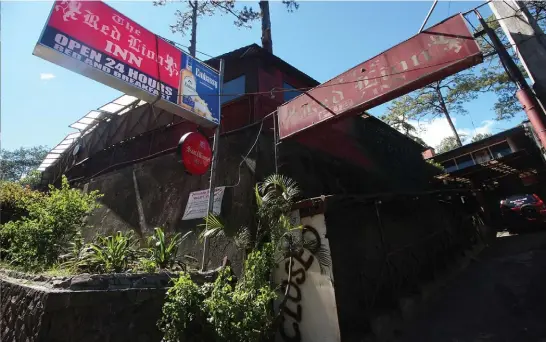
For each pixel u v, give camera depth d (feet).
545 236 36.01
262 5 45.34
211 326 12.71
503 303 20.84
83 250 17.37
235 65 28.91
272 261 16.40
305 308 17.03
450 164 56.70
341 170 29.43
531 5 20.67
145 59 18.03
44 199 20.63
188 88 20.51
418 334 18.51
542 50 16.52
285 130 21.17
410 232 28.96
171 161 28.45
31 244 16.83
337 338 15.38
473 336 17.29
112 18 16.71
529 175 51.06
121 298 12.37
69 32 14.67
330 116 18.75
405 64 16.31
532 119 14.48
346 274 18.10
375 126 38.09
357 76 18.20
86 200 20.07
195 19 48.57
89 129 45.37
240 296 13.84
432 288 26.03
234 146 24.30
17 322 12.47
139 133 35.37
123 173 33.35
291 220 18.84
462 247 35.94
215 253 21.07
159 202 27.35
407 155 43.57
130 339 12.09
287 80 30.96
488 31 14.84
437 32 15.62
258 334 13.25
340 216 19.86
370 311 19.10
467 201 44.83
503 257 32.35
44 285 12.51
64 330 10.59
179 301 12.46
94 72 15.39
